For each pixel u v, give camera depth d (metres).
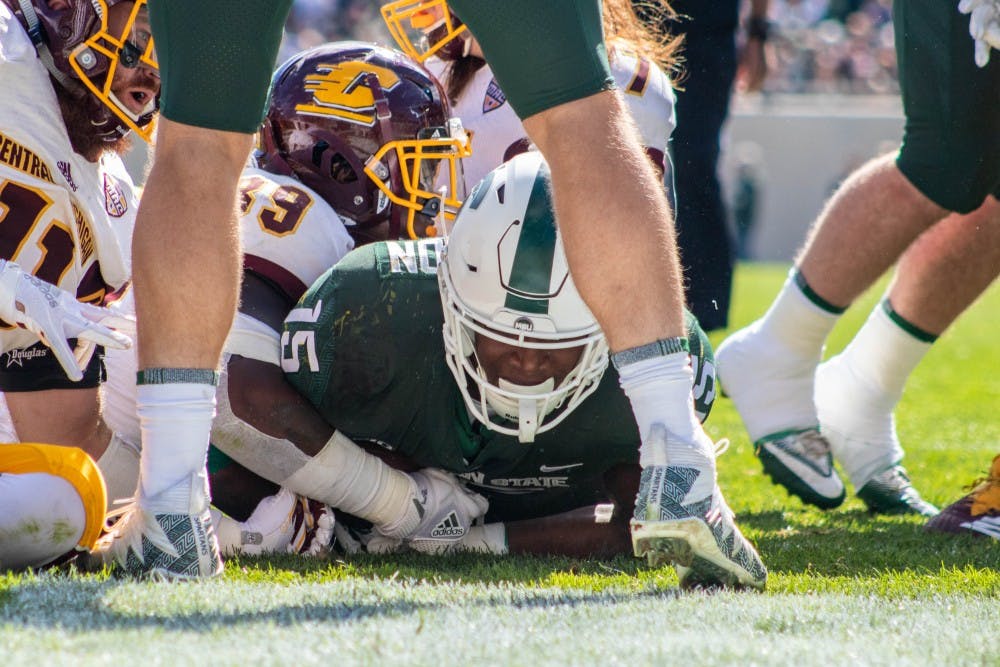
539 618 5.79
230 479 8.45
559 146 6.50
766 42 18.66
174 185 6.66
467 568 7.94
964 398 21.73
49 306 7.14
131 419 9.03
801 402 11.60
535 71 6.47
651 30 13.35
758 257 62.19
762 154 61.50
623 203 6.38
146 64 8.13
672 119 10.69
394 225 9.59
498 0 6.43
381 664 4.90
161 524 6.64
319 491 8.07
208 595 6.17
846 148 60.75
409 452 8.35
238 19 6.55
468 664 4.94
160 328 6.63
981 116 9.66
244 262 8.38
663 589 6.87
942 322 11.35
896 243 10.78
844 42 64.19
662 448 6.33
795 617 6.03
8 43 7.82
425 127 9.43
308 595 6.34
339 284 7.91
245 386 7.88
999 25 9.02
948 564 8.45
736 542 6.62
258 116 6.82
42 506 6.72
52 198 7.93
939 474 13.90
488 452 8.20
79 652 4.94
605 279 6.38
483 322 7.31
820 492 11.45
